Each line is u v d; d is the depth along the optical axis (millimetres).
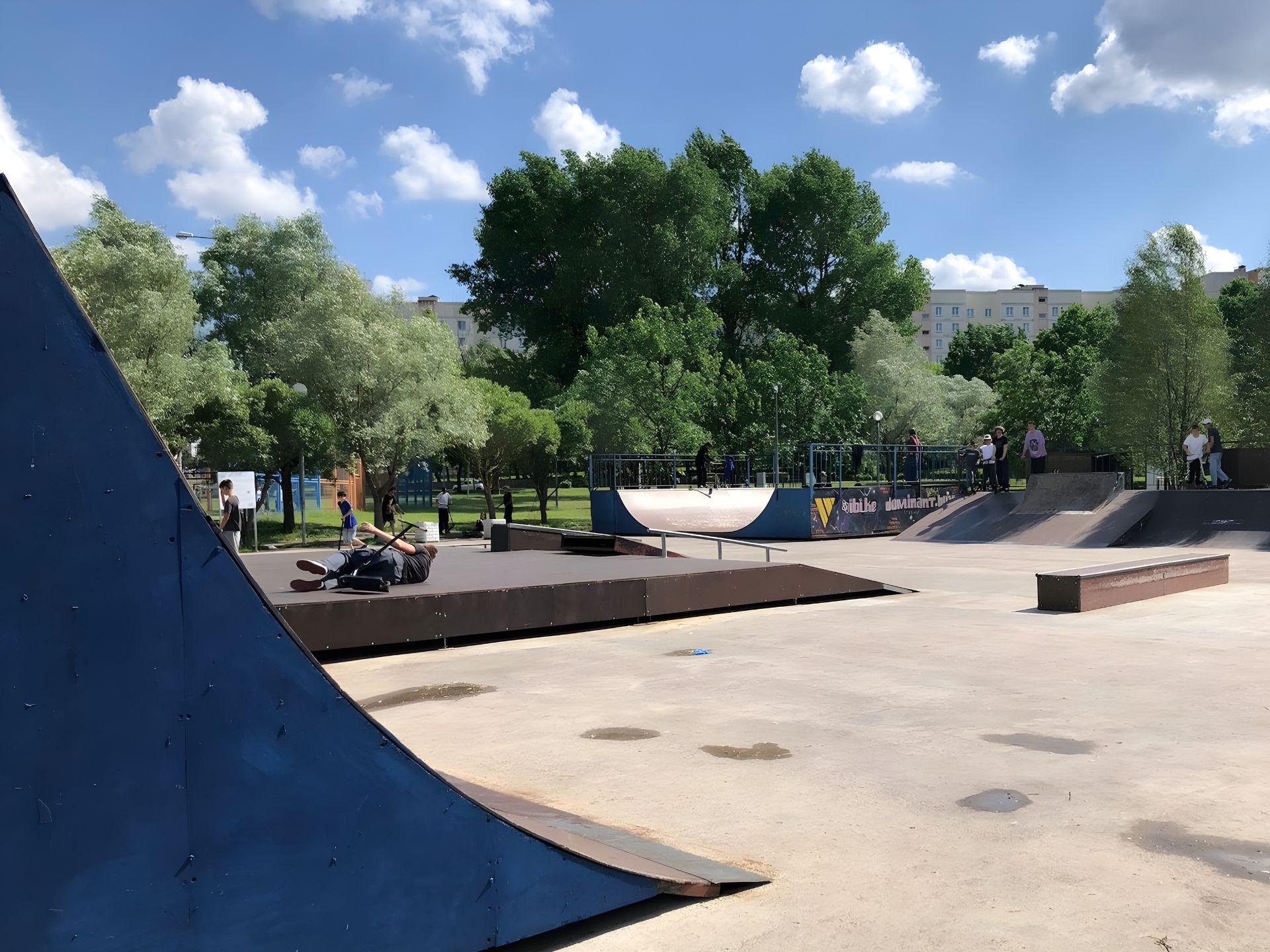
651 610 10250
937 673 7168
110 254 24094
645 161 49000
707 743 5277
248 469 28500
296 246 33188
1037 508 24344
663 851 3488
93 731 2223
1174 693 6336
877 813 4062
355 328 29344
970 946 2814
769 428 38656
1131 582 11219
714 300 56844
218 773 2365
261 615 2465
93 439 2297
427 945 2617
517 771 4777
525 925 2809
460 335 130750
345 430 30219
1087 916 3000
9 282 2232
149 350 24922
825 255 56781
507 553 14906
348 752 2541
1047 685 6668
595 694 6656
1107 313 61531
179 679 2338
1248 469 23500
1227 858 3469
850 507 27281
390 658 8156
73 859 2174
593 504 27266
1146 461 38188
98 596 2260
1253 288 60469
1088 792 4273
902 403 49250
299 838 2447
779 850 3662
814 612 10930
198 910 2309
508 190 53188
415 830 2617
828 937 2902
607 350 39312
